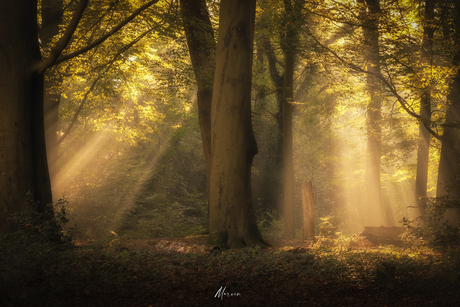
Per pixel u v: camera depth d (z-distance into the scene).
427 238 9.62
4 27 9.78
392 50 13.98
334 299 5.30
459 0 13.05
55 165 15.72
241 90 10.60
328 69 15.58
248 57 10.72
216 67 10.96
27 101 9.94
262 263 7.16
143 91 18.69
